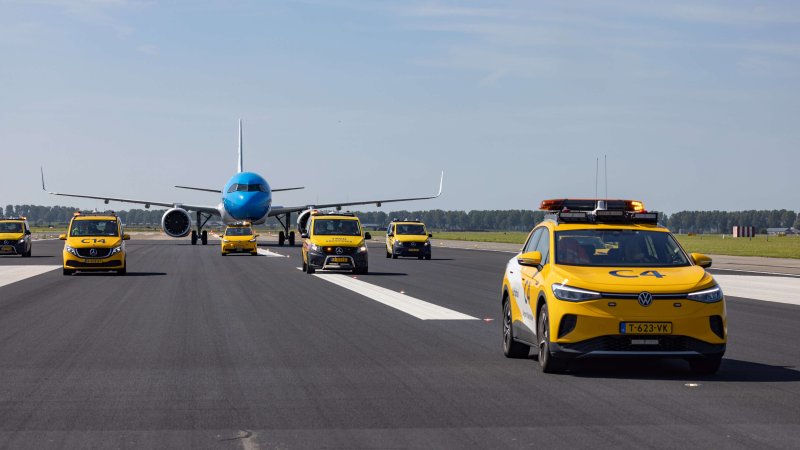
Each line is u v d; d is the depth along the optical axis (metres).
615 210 17.69
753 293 35.91
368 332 22.47
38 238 142.50
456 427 11.85
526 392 14.39
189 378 15.71
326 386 14.94
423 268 54.19
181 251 79.44
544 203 19.06
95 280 41.84
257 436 11.37
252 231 71.75
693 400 13.70
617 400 13.72
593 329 15.28
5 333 22.12
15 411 12.88
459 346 19.95
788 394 14.23
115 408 13.09
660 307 15.27
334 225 48.84
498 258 69.69
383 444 10.95
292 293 34.56
